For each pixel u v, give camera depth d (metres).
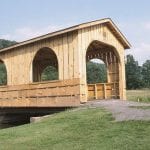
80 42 20.42
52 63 30.30
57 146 10.98
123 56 24.72
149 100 27.56
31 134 13.22
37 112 23.47
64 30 20.77
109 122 13.27
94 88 24.64
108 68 25.28
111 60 25.03
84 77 20.22
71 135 12.21
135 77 84.44
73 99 20.19
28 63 23.55
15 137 12.99
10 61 25.03
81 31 20.59
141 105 16.73
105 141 10.85
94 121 13.77
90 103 19.55
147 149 9.63
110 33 23.58
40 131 13.55
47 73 53.78
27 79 23.53
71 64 20.55
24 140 12.30
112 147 10.12
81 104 19.72
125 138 10.91
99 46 24.31
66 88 20.66
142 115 13.41
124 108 15.70
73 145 10.86
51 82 21.61
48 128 13.91
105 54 25.34
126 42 24.50
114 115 14.24
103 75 70.75
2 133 14.02
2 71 57.22
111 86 24.89
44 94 22.00
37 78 29.70
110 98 24.62
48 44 22.17
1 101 25.52
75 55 20.34
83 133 12.29
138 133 11.29
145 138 10.68
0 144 11.99
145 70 98.06
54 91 21.36
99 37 22.25
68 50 20.80
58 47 21.45
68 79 20.62
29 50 23.56
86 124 13.51
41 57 28.16
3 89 25.38
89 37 21.22
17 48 24.50
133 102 20.23
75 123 13.99
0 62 28.17
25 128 14.71
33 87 22.86
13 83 24.66
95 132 12.17
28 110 24.16
